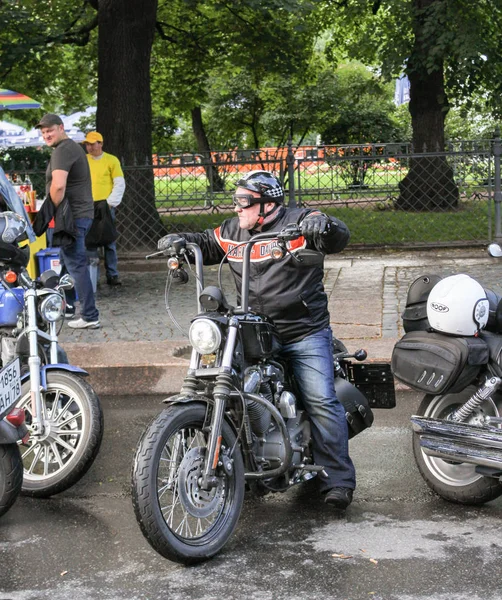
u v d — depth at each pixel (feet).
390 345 24.59
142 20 47.78
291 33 64.49
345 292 32.83
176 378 23.39
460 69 55.93
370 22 74.64
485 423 14.52
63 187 26.99
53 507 15.80
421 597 12.05
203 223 49.52
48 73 72.54
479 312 14.70
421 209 51.57
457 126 78.54
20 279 16.48
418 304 15.56
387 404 16.55
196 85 80.07
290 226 13.43
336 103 90.43
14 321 17.38
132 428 20.44
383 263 39.37
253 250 14.73
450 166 49.06
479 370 14.76
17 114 80.79
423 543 13.83
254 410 13.97
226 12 64.18
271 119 91.61
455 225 47.06
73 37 60.75
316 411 14.80
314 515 15.12
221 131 98.68
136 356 24.31
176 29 67.72
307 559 13.37
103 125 48.16
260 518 15.06
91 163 34.17
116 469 17.81
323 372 14.80
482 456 14.23
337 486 14.79
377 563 13.15
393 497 15.84
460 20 55.36
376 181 52.54
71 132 78.54
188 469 13.39
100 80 48.32
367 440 19.07
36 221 27.32
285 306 14.62
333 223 13.25
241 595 12.28
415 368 14.88
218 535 13.55
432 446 14.79
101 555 13.73
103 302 33.40
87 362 23.84
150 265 41.32
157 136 93.86
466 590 12.22
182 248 14.08
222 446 13.62
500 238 43.06
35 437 16.12
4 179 22.59
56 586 12.69
